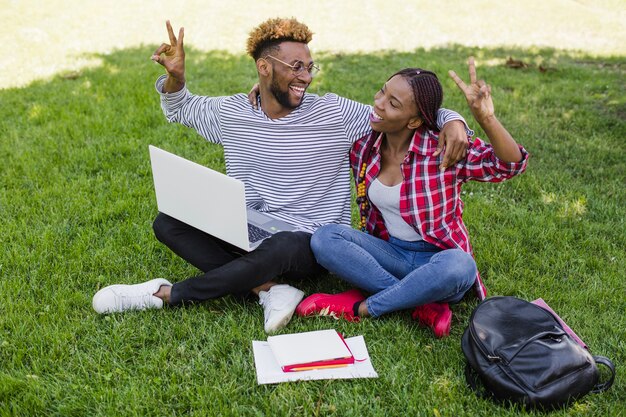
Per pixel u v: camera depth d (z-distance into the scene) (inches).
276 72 115.4
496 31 423.8
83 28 404.8
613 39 403.9
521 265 138.7
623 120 232.5
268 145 121.0
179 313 116.7
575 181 182.9
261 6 486.0
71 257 138.3
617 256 142.9
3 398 96.4
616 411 93.9
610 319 118.6
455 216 117.4
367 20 449.4
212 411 93.6
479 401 96.8
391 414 94.8
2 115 229.6
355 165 121.8
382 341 110.7
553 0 519.5
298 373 101.6
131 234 147.0
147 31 406.0
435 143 112.1
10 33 377.1
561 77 296.8
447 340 111.6
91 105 237.9
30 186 174.9
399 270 117.5
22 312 116.9
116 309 117.0
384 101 108.7
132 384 98.3
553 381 92.7
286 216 122.3
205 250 120.1
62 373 101.7
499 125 101.4
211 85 270.7
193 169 109.2
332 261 114.2
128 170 187.5
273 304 113.4
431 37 402.9
